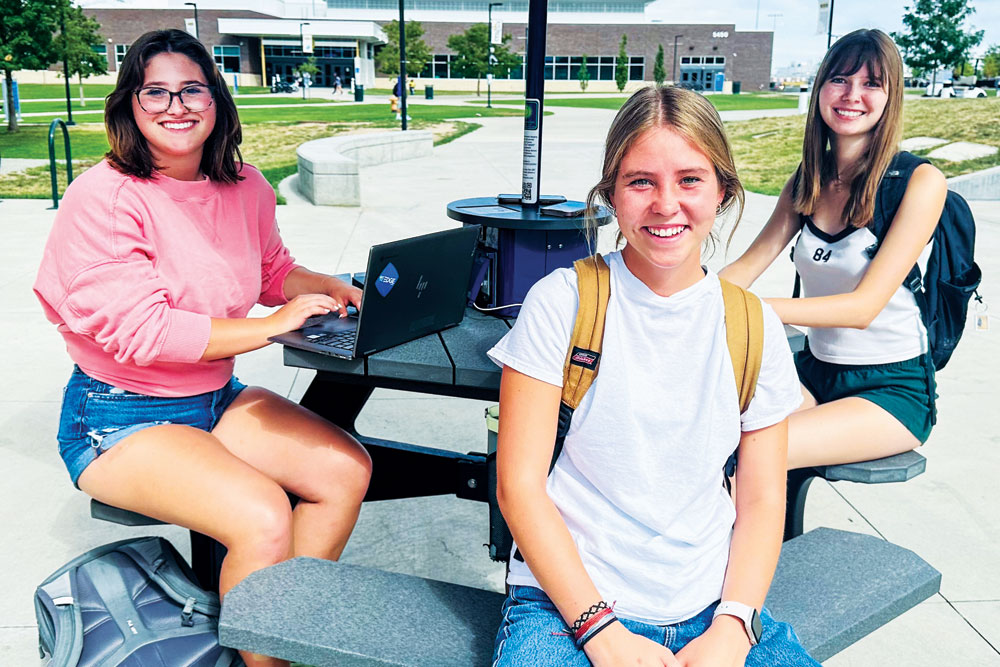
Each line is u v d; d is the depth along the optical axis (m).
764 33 71.19
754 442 1.68
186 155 2.12
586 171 14.67
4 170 13.66
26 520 3.07
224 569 1.99
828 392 2.63
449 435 3.95
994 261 7.66
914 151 15.71
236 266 2.29
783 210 2.70
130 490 2.01
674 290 1.55
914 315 2.47
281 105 36.88
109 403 2.11
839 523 3.21
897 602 1.80
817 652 1.66
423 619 1.70
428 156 17.41
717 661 1.48
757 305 1.59
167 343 2.02
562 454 1.65
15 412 4.02
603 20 70.38
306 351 2.18
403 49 20.12
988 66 74.06
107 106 2.03
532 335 1.56
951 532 3.15
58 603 1.97
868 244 2.45
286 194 11.79
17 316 5.58
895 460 2.42
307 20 63.81
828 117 2.41
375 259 2.01
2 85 23.98
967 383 4.66
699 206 1.48
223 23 63.09
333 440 2.27
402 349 2.20
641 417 1.55
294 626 1.65
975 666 2.42
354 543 3.06
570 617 1.49
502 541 2.41
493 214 2.53
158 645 1.89
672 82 1.56
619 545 1.58
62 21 21.17
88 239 2.01
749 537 1.65
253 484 1.98
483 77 68.88
